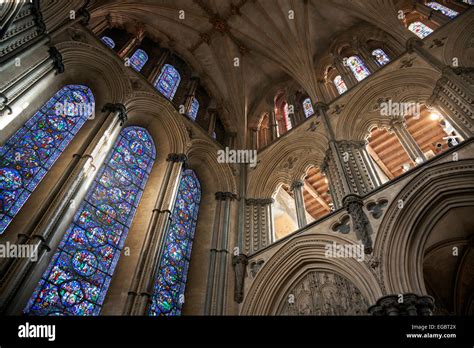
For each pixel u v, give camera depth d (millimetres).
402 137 12328
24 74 10023
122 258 10695
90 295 9344
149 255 10281
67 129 11891
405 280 8266
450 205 9125
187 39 19391
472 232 10203
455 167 9125
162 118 14875
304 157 15070
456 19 13164
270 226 13953
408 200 9430
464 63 11648
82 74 13305
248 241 13383
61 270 9000
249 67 20422
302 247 11109
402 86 13391
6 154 9867
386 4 15703
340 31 18953
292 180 14820
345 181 11328
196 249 13203
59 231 8836
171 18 18438
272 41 19109
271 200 14992
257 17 19062
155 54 18141
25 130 10711
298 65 18109
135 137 14141
